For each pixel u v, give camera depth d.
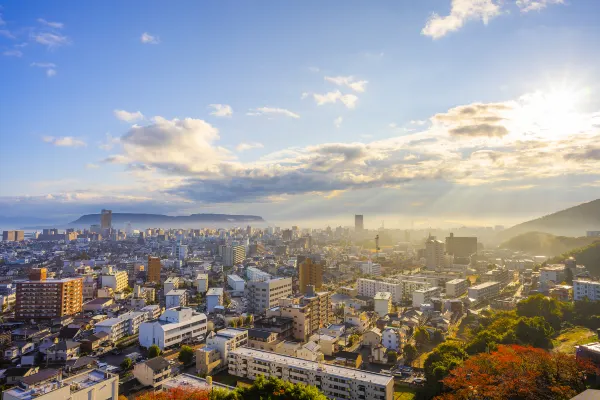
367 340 160.12
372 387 102.06
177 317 162.50
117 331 169.12
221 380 122.12
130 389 114.56
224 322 191.50
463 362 106.44
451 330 187.75
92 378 93.88
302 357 132.38
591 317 165.88
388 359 142.62
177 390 94.19
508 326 145.00
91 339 154.25
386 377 106.50
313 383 110.44
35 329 176.00
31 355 143.88
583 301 181.00
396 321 186.00
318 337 153.25
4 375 122.06
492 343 121.94
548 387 85.88
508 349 105.94
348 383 105.06
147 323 157.62
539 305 165.88
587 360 94.88
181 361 135.50
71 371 125.00
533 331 136.12
